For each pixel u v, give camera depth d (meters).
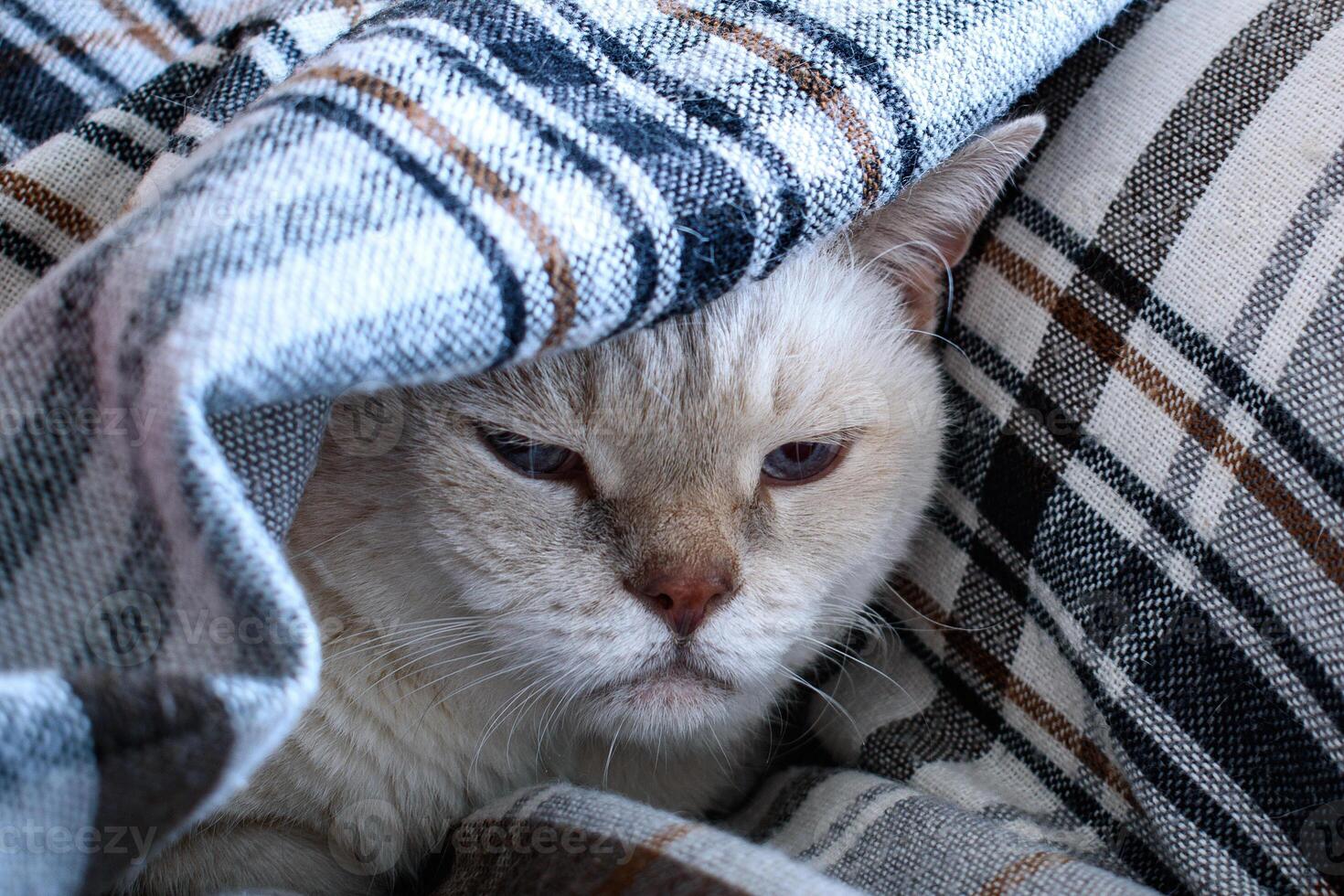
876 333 0.36
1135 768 0.32
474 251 0.28
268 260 0.27
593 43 0.31
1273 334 0.32
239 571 0.26
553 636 0.34
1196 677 0.32
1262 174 0.33
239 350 0.26
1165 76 0.34
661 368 0.33
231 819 0.34
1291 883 0.31
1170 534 0.33
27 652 0.27
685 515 0.34
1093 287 0.34
